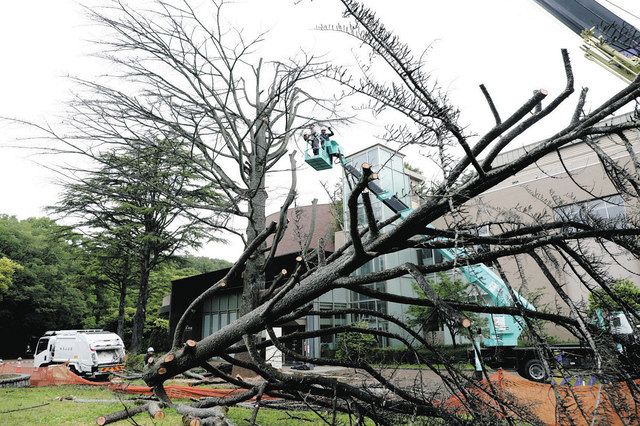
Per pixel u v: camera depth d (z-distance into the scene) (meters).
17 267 33.50
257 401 3.18
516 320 2.54
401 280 18.84
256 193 10.15
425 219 2.54
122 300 24.48
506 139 2.25
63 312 36.81
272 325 3.48
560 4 6.90
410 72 2.03
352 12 1.99
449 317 2.19
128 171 13.20
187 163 11.21
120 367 15.56
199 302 3.92
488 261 2.52
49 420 6.62
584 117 2.15
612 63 6.43
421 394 3.14
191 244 20.22
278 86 10.73
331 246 19.77
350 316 19.28
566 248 2.40
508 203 13.47
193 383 7.60
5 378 12.82
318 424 5.22
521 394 3.96
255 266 9.72
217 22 10.09
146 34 9.82
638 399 2.03
